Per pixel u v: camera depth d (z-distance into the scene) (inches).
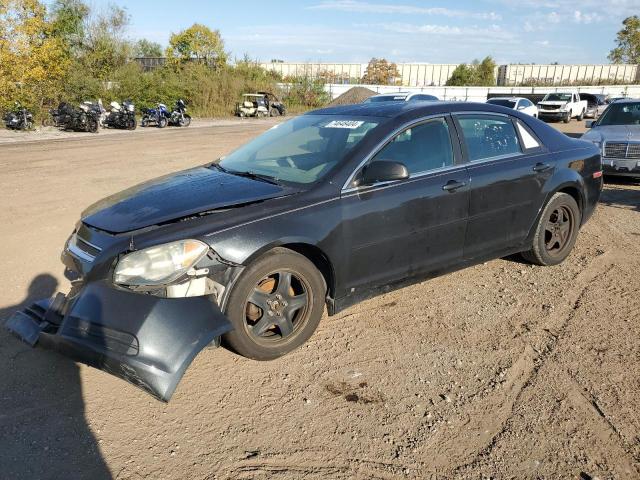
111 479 96.8
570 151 200.7
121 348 107.4
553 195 194.4
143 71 1256.2
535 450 105.7
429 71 2605.8
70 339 111.7
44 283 185.2
